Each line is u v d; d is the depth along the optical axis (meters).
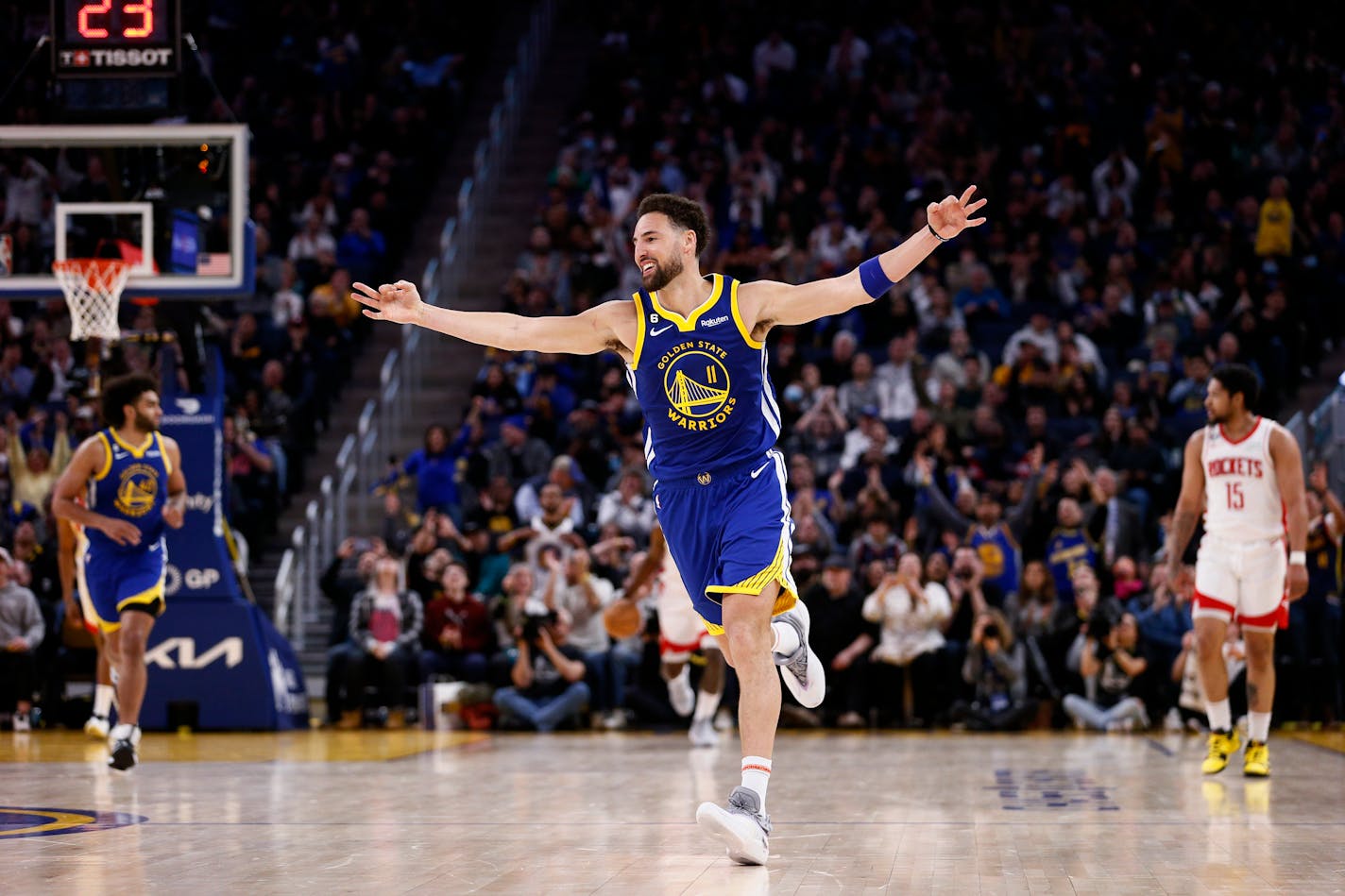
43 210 11.11
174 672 11.09
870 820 4.98
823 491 13.84
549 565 12.20
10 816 5.20
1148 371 15.21
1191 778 6.80
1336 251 16.77
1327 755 8.38
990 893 3.44
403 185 19.80
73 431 14.45
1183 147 18.95
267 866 3.90
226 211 10.26
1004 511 13.25
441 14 22.80
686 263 4.28
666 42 22.12
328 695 12.15
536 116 22.39
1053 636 12.02
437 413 17.09
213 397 11.12
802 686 4.83
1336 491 13.23
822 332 16.47
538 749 9.24
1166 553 12.15
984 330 16.38
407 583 12.88
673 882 3.61
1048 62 20.73
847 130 19.62
